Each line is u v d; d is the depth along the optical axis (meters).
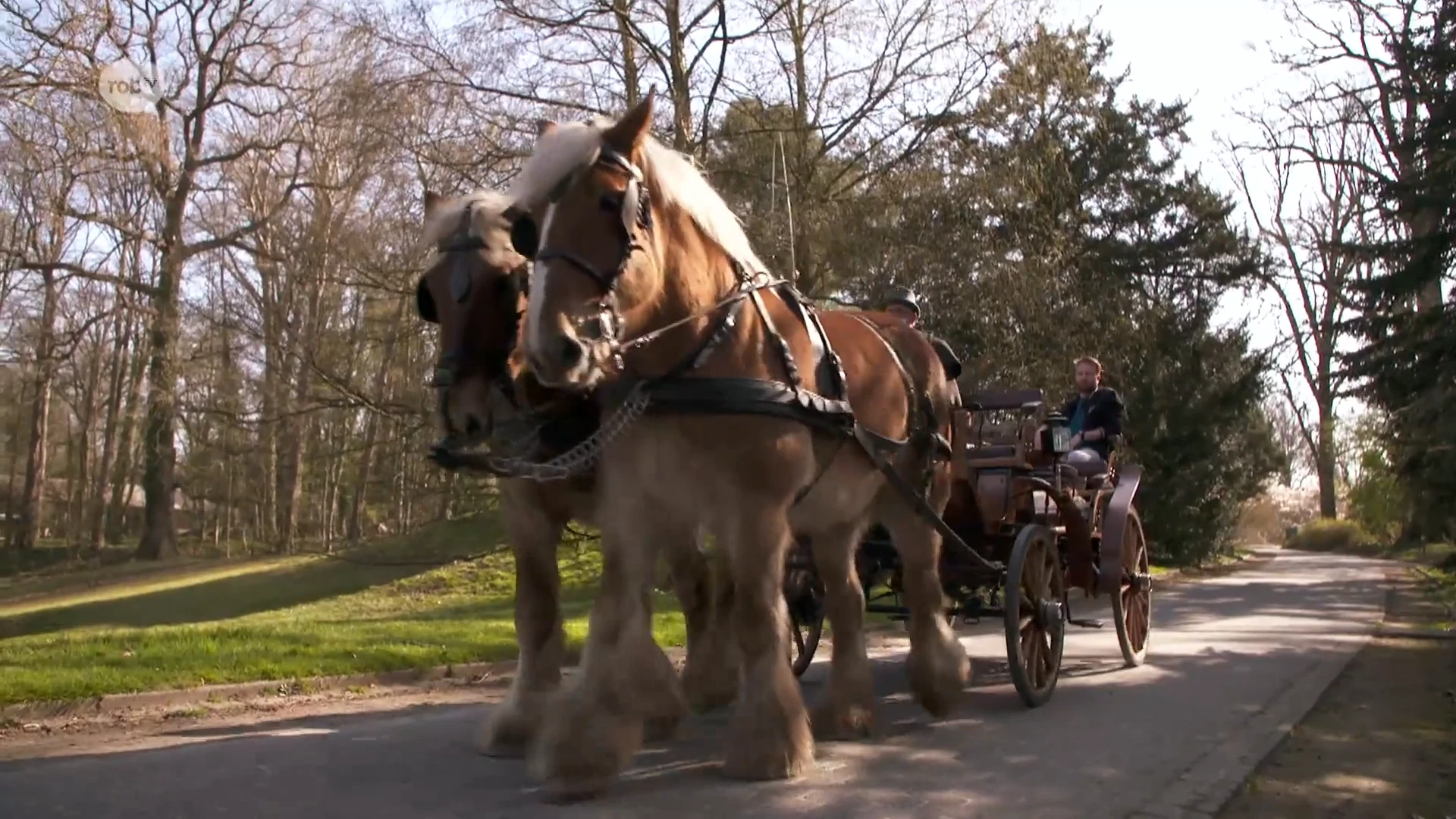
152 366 26.59
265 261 20.06
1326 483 51.22
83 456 46.03
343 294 18.38
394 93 16.45
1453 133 19.45
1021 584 7.66
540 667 6.29
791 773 5.50
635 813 4.99
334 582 24.31
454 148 16.55
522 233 4.84
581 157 4.75
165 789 5.42
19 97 20.94
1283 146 29.81
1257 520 54.84
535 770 5.39
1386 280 20.59
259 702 8.20
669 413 5.13
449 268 5.91
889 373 6.72
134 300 30.00
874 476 6.50
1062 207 20.00
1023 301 17.86
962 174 17.59
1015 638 7.27
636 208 4.83
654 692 5.84
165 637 10.37
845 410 5.80
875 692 8.12
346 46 17.11
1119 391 26.80
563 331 4.57
